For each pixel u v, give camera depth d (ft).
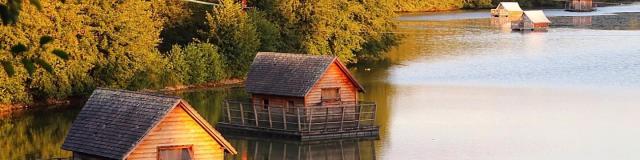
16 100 229.25
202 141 126.52
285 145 183.11
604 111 217.77
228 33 278.87
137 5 249.34
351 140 187.32
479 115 213.66
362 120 197.06
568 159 166.20
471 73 292.20
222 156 128.47
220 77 274.57
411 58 339.77
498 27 485.15
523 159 166.20
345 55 315.37
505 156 168.86
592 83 265.54
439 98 240.73
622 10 641.40
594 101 233.14
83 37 237.25
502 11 573.33
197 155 126.31
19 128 202.28
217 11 280.51
